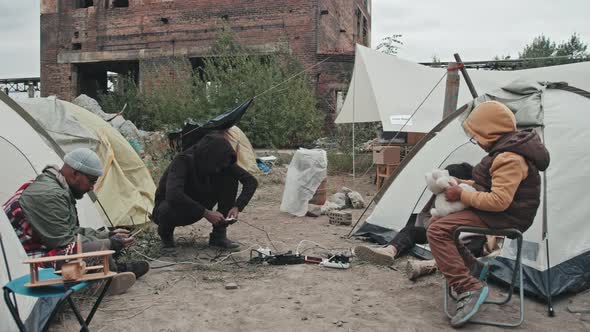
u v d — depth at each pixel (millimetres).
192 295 3699
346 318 3270
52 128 5887
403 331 3080
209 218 4605
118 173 6121
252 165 10906
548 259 3691
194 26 19188
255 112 14938
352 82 11125
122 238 3619
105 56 20516
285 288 3865
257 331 3066
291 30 17891
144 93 19000
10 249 2777
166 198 4570
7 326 2541
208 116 15156
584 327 3146
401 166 5410
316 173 7148
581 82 9203
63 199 3258
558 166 3979
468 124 3287
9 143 4438
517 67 17109
